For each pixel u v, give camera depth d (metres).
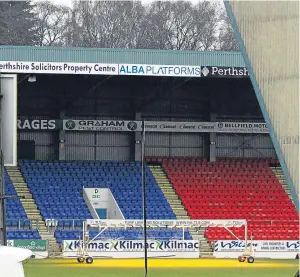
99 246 46.75
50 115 55.84
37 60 47.41
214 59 48.34
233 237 50.34
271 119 23.38
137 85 56.28
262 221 52.38
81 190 54.22
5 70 46.97
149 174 56.44
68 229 50.06
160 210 53.44
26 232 48.38
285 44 23.00
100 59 47.81
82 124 55.84
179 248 48.12
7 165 14.29
